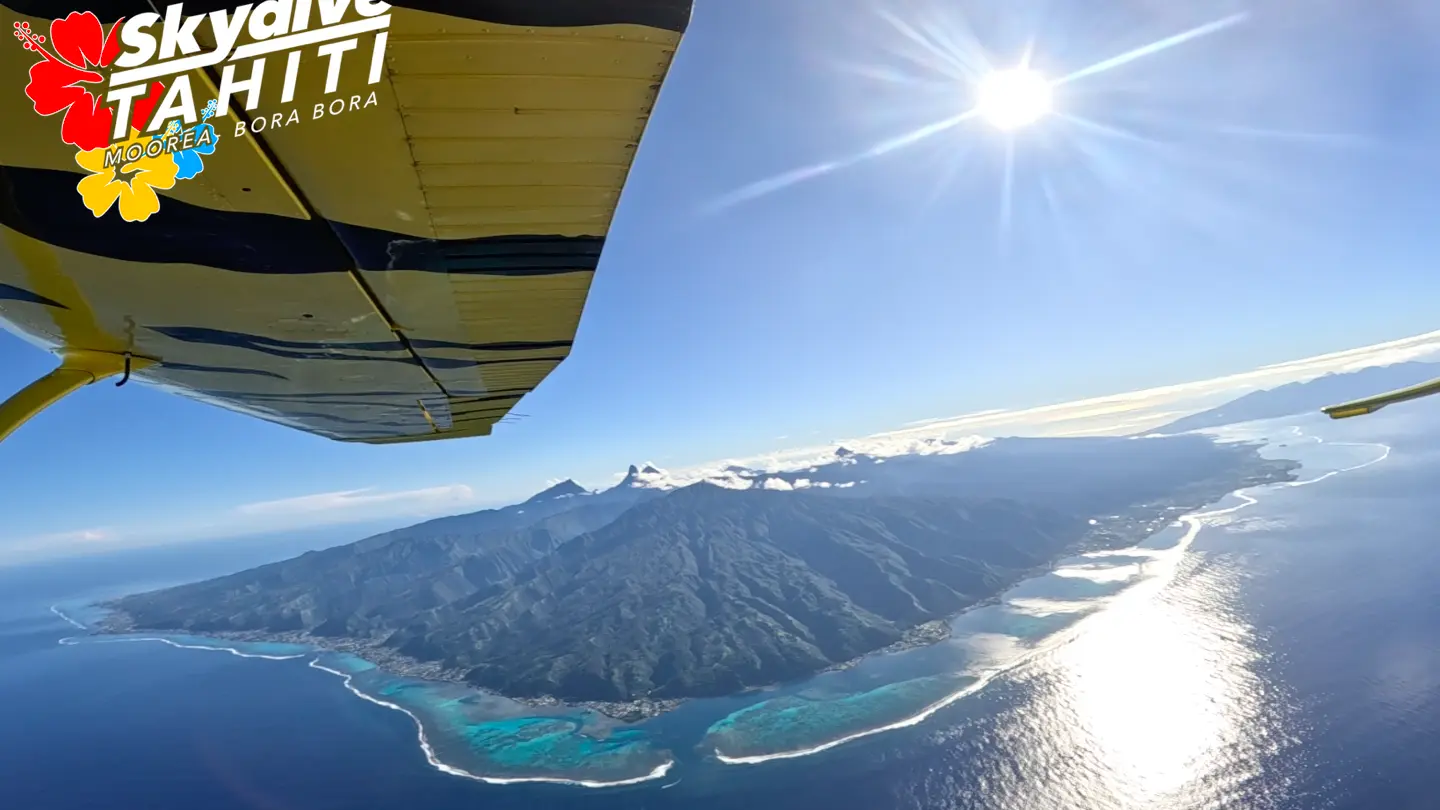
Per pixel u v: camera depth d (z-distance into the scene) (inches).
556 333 288.8
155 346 266.1
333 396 378.3
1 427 238.4
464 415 462.3
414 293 237.0
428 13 129.9
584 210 193.3
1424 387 406.0
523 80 147.9
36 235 179.6
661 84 157.1
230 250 196.7
